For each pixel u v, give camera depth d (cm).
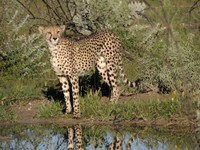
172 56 1828
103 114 1675
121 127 1625
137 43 2014
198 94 1694
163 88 1842
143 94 1844
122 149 1465
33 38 2038
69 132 1608
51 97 1825
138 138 1545
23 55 2009
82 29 2100
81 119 1681
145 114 1645
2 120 1689
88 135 1584
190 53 1836
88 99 1748
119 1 2075
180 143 1470
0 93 1816
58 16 2128
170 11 2233
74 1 2092
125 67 2006
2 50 2012
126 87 1881
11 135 1579
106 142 1529
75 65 1739
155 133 1572
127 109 1681
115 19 2052
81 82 1892
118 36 1909
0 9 2106
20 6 2178
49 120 1692
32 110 1761
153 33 2038
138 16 2119
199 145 1404
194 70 1795
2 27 2052
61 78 1733
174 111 1636
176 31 2058
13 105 1791
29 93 1834
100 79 1894
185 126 1587
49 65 2064
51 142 1538
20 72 1995
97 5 2055
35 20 2267
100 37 1812
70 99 1806
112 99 1786
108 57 1816
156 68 1867
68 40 1736
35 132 1608
